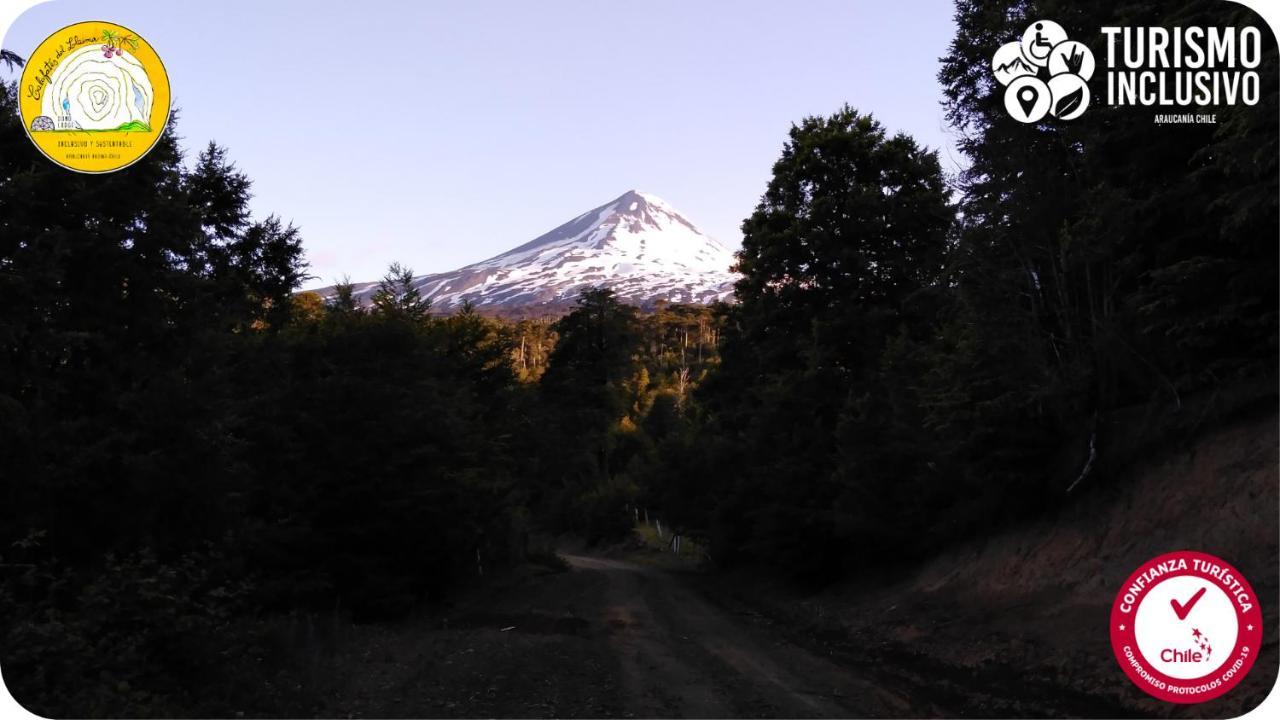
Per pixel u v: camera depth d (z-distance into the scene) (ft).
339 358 67.05
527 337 447.01
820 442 79.00
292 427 60.80
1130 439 47.42
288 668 32.94
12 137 36.35
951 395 52.01
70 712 20.79
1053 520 50.44
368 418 62.80
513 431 133.90
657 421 273.75
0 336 30.96
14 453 31.63
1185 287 42.60
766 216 104.83
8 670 21.93
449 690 32.09
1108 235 46.52
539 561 132.98
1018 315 52.06
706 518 121.80
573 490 245.86
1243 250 41.34
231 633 31.68
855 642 48.98
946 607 52.01
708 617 64.39
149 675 25.67
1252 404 41.55
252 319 86.94
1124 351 48.88
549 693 32.09
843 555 79.46
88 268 38.50
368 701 29.84
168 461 37.29
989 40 55.98
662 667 38.91
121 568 27.63
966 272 55.52
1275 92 32.89
